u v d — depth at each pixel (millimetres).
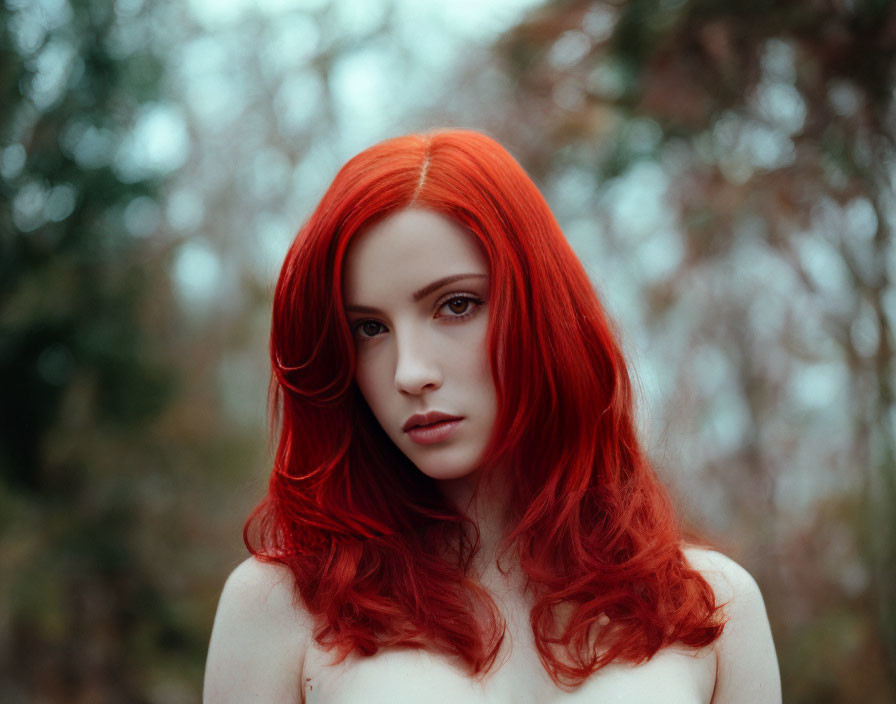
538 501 1308
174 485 6137
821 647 4508
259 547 1405
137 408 5957
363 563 1311
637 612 1258
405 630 1253
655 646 1247
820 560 4793
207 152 7102
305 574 1300
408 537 1349
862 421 4266
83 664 5586
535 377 1271
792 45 3988
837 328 4344
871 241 4039
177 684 5723
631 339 1532
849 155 3965
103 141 5645
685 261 4969
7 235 5516
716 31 4078
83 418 5840
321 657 1270
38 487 5867
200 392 6582
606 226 5266
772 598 4812
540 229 1315
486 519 1363
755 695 1346
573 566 1298
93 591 5770
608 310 1550
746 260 4832
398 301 1233
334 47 7152
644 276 5254
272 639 1296
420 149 1288
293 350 1324
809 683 4504
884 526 4289
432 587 1280
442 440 1250
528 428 1312
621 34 4410
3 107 5188
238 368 7031
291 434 1369
